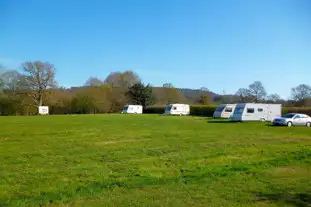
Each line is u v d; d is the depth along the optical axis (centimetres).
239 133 2498
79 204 697
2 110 7219
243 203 700
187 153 1452
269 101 6700
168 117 5572
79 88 8344
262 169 1060
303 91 6088
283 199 728
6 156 1373
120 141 1942
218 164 1189
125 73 9256
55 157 1351
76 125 3419
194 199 728
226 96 7744
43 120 4469
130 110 7894
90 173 1023
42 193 790
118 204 696
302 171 1029
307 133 2584
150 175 992
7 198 743
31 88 7450
